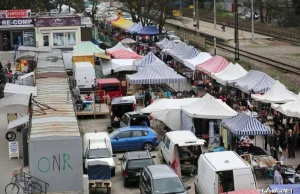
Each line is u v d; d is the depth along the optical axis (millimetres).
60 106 28906
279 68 60281
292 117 32781
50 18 69000
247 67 62312
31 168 21297
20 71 55312
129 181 26047
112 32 92312
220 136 31594
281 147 29938
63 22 69188
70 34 69750
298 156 30312
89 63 50562
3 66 60750
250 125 28984
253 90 39094
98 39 81500
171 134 28828
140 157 26672
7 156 30922
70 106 29016
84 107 40875
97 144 29016
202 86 46656
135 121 34969
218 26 110188
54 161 21359
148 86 46750
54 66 44875
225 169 21469
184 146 27141
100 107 41781
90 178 24875
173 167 26844
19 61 55906
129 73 52781
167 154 28203
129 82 44094
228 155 23266
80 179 21594
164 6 87875
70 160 21438
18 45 65312
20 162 29734
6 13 71938
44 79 38438
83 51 55469
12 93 33562
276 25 108562
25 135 28562
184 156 27703
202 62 50688
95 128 37656
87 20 80562
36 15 76188
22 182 23219
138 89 46594
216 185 21344
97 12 124250
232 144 29594
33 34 71062
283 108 33188
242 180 21484
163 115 34812
